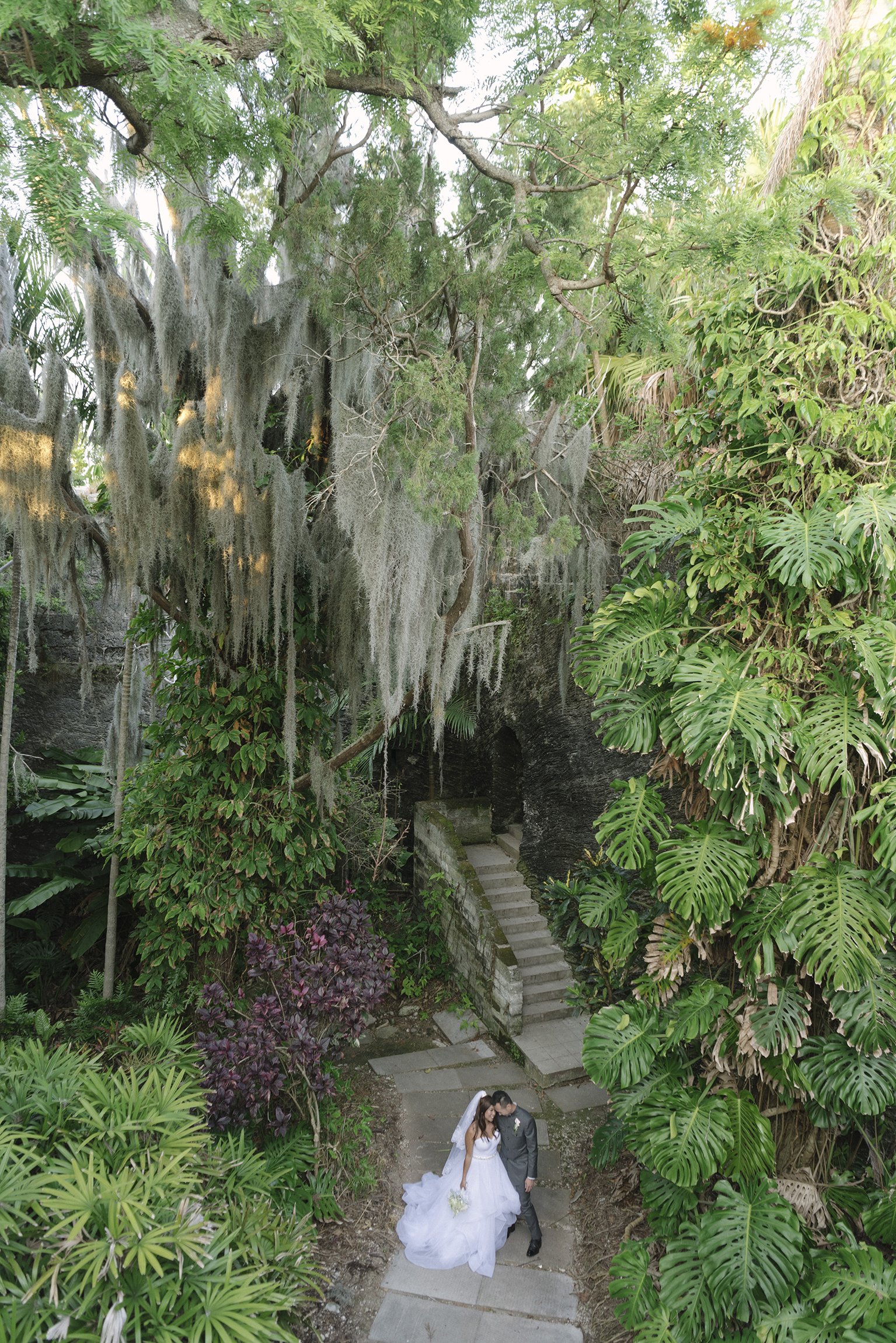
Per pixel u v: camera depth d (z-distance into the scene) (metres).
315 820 7.11
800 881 3.58
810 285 3.71
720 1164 3.73
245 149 3.13
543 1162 5.85
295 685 6.51
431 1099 6.69
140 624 6.84
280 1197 4.84
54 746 9.65
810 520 3.54
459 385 4.11
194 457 5.33
